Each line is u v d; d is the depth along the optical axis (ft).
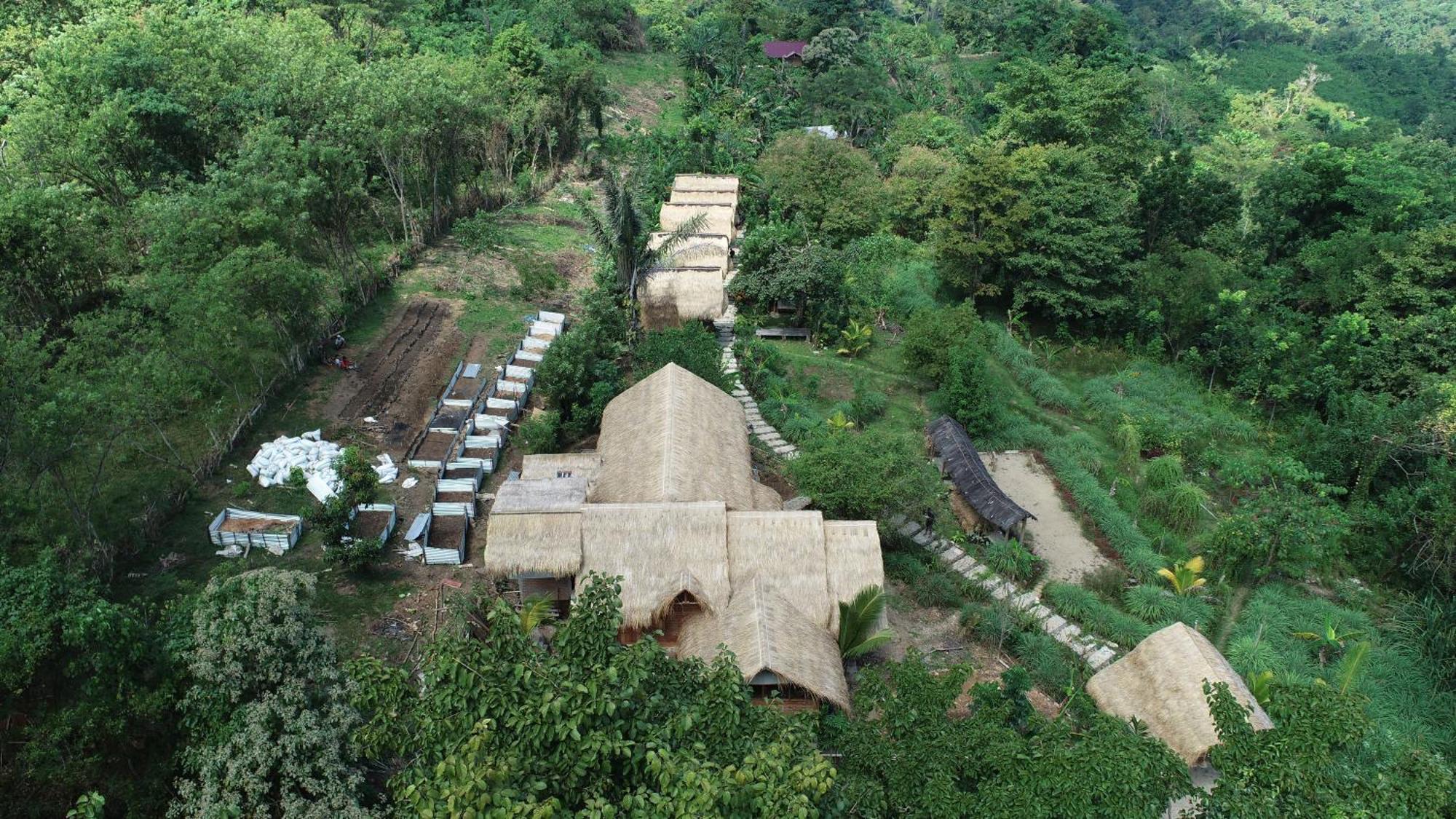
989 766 49.19
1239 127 410.52
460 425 115.34
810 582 86.43
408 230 164.45
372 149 151.43
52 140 130.11
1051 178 176.04
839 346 160.15
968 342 147.84
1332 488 128.47
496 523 86.02
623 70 296.10
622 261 138.62
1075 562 113.91
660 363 126.31
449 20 267.18
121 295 116.06
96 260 112.88
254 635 59.57
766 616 80.74
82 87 139.95
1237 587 113.09
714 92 276.00
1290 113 472.85
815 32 328.08
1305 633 102.22
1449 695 96.89
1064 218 170.30
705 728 45.01
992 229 169.78
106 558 83.05
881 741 53.47
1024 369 159.63
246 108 147.23
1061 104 210.18
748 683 75.92
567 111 216.74
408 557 93.97
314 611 83.66
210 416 106.01
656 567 85.25
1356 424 136.05
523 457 111.14
